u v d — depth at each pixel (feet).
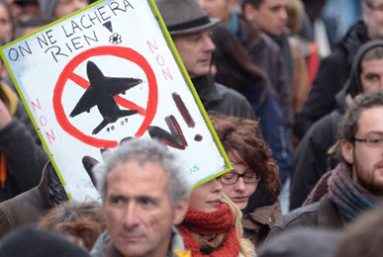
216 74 58.70
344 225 39.73
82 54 36.47
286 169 59.88
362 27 64.23
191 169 35.68
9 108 49.55
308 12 89.04
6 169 46.98
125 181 29.09
